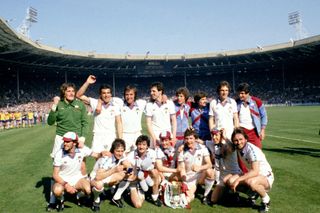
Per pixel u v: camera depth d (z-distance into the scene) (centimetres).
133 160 573
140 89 6494
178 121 725
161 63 5919
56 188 545
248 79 6425
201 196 629
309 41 4538
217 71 6475
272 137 1441
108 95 638
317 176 720
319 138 1362
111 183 564
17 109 4147
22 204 585
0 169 896
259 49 5191
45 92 5584
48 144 1434
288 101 5453
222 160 591
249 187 536
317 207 529
